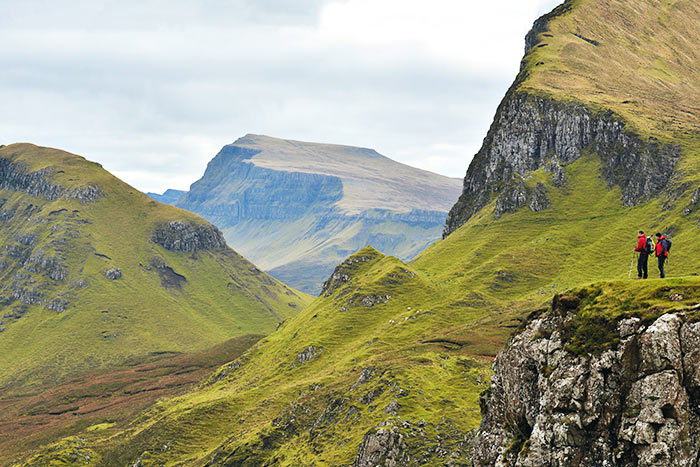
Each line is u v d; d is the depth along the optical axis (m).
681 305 54.94
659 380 53.28
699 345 52.31
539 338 64.56
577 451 56.38
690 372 52.34
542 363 63.12
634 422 53.69
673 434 51.62
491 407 71.44
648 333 54.81
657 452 51.81
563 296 64.44
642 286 59.25
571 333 61.38
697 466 50.50
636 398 54.34
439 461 133.00
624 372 55.62
